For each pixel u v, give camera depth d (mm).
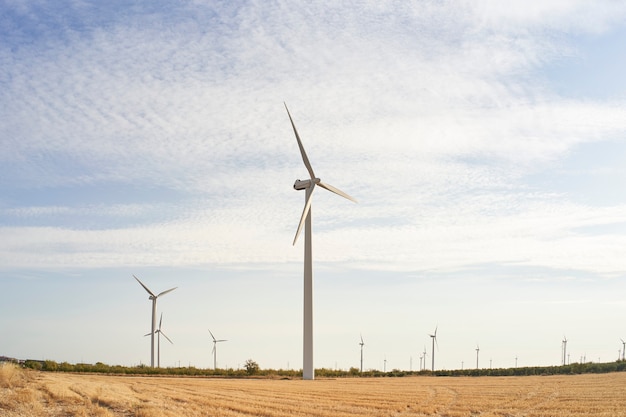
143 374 108125
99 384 61188
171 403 48156
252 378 106438
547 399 60062
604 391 69125
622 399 58688
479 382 94500
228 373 115688
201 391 63312
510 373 136625
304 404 52844
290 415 43781
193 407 46219
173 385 72250
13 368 55188
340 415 44938
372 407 52312
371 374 136875
